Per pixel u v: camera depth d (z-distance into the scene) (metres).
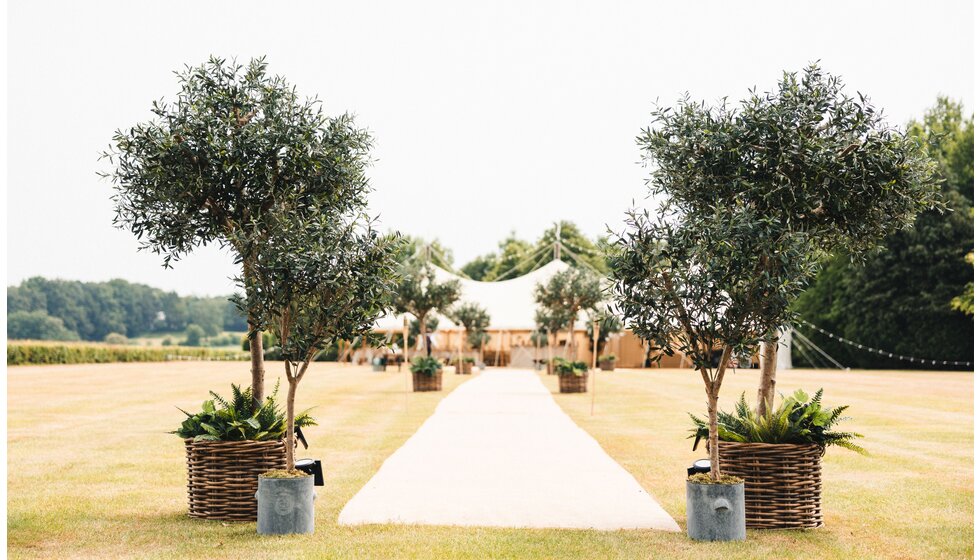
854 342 48.69
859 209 7.61
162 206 8.19
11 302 91.69
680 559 6.30
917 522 7.75
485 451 12.25
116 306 101.38
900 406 19.70
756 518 7.48
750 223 6.89
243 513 7.71
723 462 7.63
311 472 7.95
